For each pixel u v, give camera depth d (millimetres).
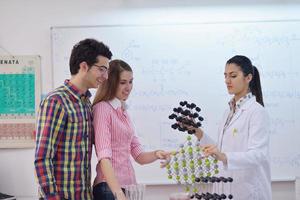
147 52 3037
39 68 3061
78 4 3062
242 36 3008
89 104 1822
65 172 1652
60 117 1626
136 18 3055
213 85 3016
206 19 3045
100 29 3041
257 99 2217
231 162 1846
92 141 1815
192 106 1810
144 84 3029
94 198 1837
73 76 1758
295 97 2996
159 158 1983
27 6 3070
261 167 2115
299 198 2811
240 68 2135
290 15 3035
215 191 1938
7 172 3053
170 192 3012
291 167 2986
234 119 2166
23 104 3053
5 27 3068
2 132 3047
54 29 3043
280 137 2998
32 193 3047
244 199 2084
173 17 3057
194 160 1740
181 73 3027
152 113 3025
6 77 3057
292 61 3004
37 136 1596
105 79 1813
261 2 3039
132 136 2000
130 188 1653
